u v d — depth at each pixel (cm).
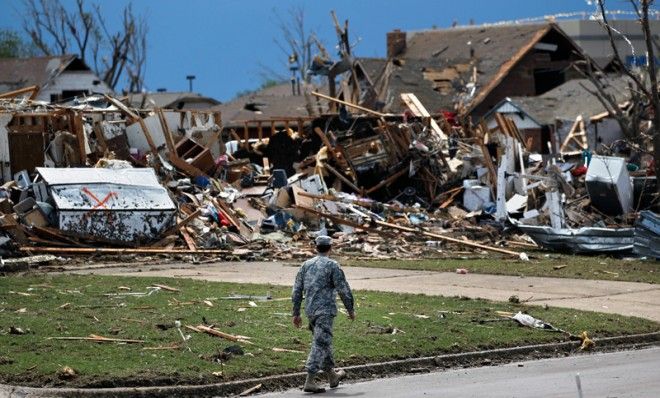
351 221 7056
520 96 14300
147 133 7656
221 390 2822
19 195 6519
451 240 6656
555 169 7288
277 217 7056
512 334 3562
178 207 6756
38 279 4850
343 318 3734
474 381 3000
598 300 4425
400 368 3158
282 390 2898
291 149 9169
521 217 7300
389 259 6122
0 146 7119
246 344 3256
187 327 3466
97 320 3588
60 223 6131
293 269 5575
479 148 8512
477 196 7956
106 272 5356
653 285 4938
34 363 2908
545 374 3103
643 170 8062
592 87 12925
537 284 4941
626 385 2881
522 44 14738
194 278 5050
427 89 13962
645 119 7994
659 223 6125
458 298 4334
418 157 8244
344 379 3017
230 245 6456
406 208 7750
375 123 9019
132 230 6300
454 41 15875
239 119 14062
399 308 4009
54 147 7162
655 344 3669
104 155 7356
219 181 7800
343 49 12588
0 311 3781
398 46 16488
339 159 8381
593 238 6338
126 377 2792
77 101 8650
